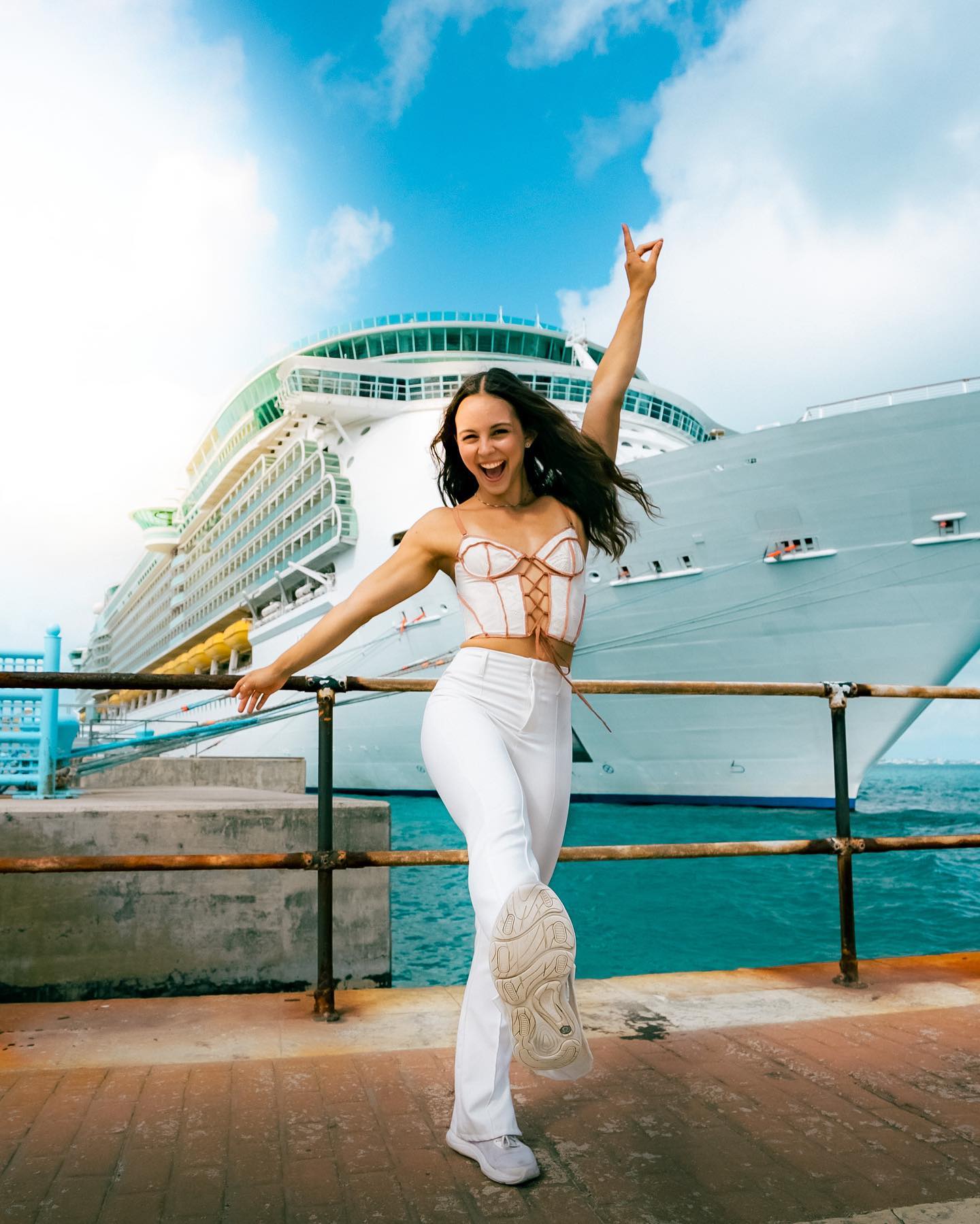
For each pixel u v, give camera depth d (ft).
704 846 7.95
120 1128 5.17
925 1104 5.57
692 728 53.31
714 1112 5.45
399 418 76.89
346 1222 4.12
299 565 83.05
